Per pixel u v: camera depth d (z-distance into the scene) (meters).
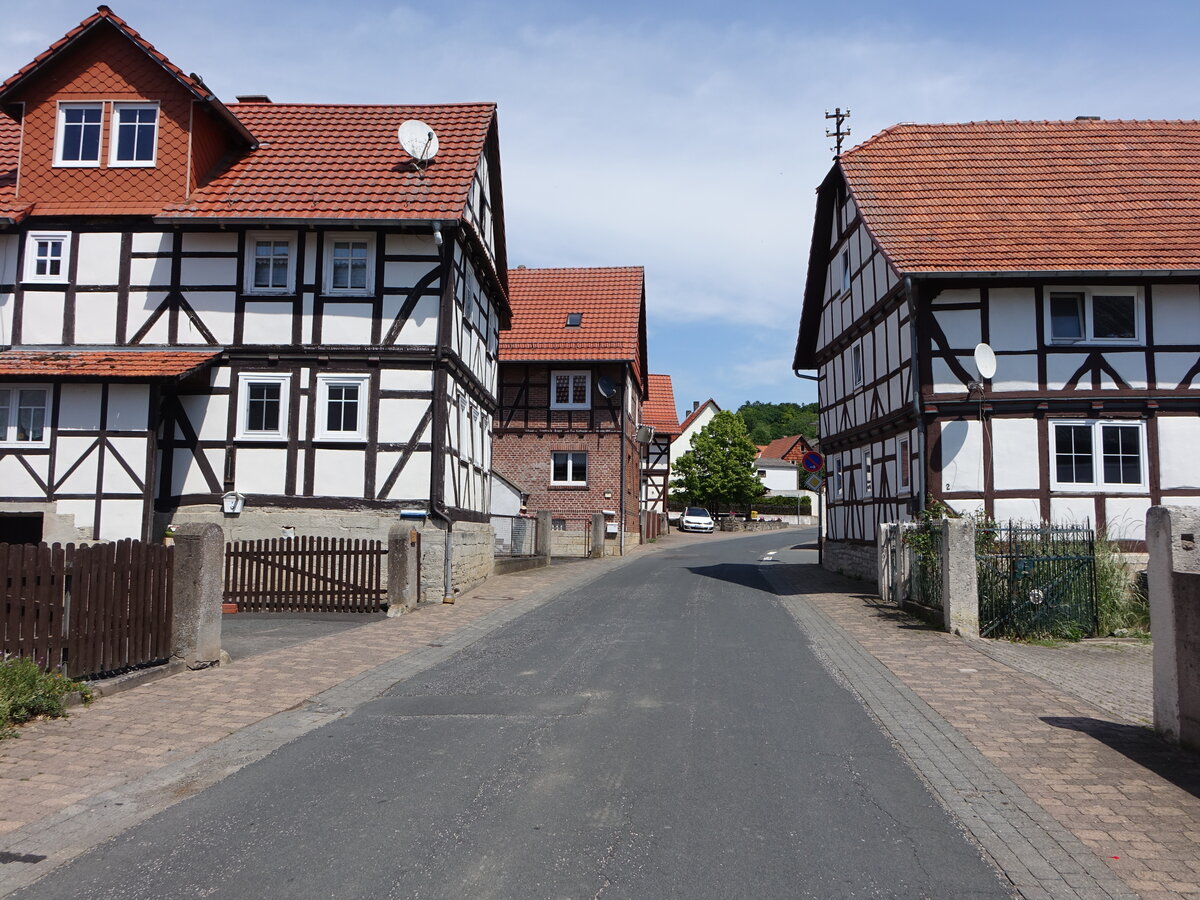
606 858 4.64
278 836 4.96
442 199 17.95
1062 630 12.37
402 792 5.68
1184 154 20.48
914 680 9.26
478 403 21.42
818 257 24.75
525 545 25.86
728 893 4.26
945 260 17.42
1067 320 17.48
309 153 19.52
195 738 7.00
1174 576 6.90
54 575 8.11
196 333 17.81
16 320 17.98
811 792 5.71
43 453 16.59
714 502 59.97
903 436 18.50
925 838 4.98
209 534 9.77
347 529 17.30
